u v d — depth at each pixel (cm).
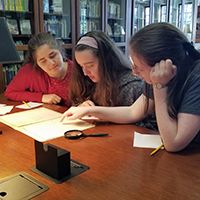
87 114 128
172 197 67
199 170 81
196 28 493
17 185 73
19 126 122
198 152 93
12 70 255
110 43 145
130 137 108
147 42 93
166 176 77
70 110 133
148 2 389
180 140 92
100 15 330
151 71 95
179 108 98
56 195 69
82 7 309
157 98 98
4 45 127
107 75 143
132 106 130
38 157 80
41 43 176
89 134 111
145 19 391
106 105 146
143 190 70
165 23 97
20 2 261
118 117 124
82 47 139
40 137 108
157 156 90
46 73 188
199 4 486
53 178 76
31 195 69
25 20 267
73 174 78
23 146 100
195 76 97
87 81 158
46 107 162
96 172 80
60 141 104
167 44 92
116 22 353
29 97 180
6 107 162
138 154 92
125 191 70
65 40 300
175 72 94
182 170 81
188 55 98
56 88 184
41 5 268
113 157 90
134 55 97
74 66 158
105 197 68
